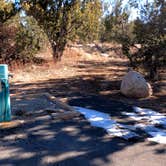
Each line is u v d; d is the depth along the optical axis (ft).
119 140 20.06
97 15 62.64
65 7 57.93
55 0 57.26
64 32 58.49
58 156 17.63
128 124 23.26
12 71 46.24
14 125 21.45
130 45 41.57
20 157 17.43
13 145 18.88
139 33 40.81
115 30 56.03
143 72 41.22
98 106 28.19
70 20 58.59
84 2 59.93
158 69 42.22
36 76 43.42
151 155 18.12
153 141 20.03
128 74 32.91
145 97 32.27
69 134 20.76
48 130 21.29
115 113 26.07
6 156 17.51
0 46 50.83
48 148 18.58
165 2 39.83
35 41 54.75
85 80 40.83
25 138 19.90
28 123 22.35
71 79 41.42
